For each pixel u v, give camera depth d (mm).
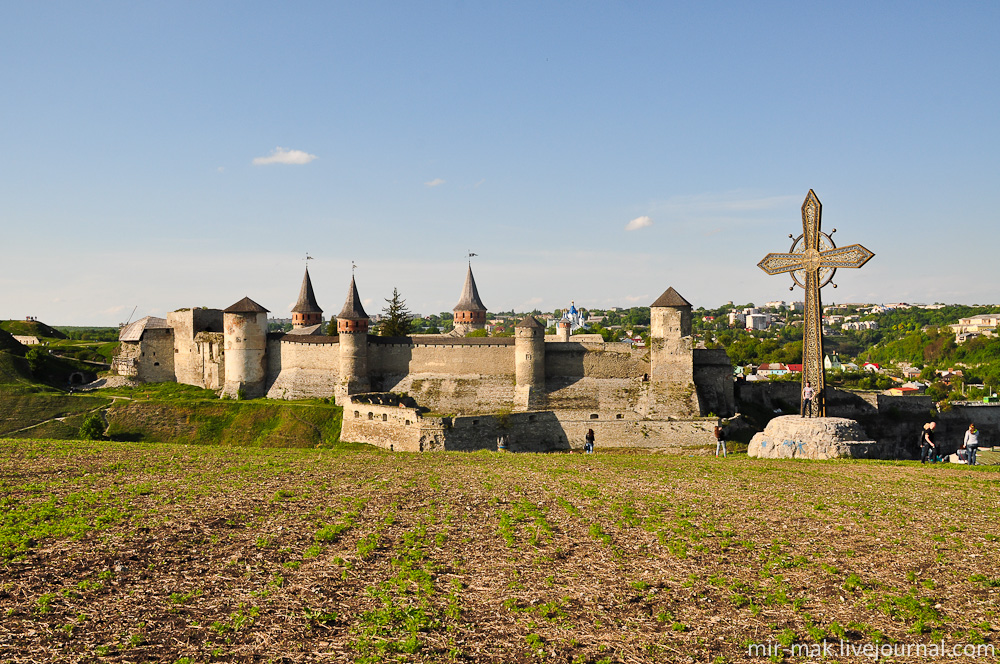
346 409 70250
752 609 15875
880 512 23297
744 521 22516
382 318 130750
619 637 14734
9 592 16672
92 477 30422
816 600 16328
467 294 138375
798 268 41156
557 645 14422
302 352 86500
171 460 35750
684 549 19625
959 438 75250
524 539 20875
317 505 24984
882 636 14617
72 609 15836
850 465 33594
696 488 27734
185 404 81250
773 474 31016
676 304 74875
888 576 17578
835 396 74188
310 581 17578
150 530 21672
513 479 29984
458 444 61500
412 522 22719
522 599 16547
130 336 96750
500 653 14148
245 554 19500
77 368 100750
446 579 17766
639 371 77438
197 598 16547
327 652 14117
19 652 13852
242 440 74688
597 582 17500
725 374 77438
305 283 117625
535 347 77375
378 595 16766
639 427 65625
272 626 15156
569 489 27578
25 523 22266
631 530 21688
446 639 14688
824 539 20453
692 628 15102
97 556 19219
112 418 79000
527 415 65375
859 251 38312
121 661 13633
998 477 29703
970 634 14555
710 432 65250
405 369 82438
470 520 22938
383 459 37156
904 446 74625
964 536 20531
